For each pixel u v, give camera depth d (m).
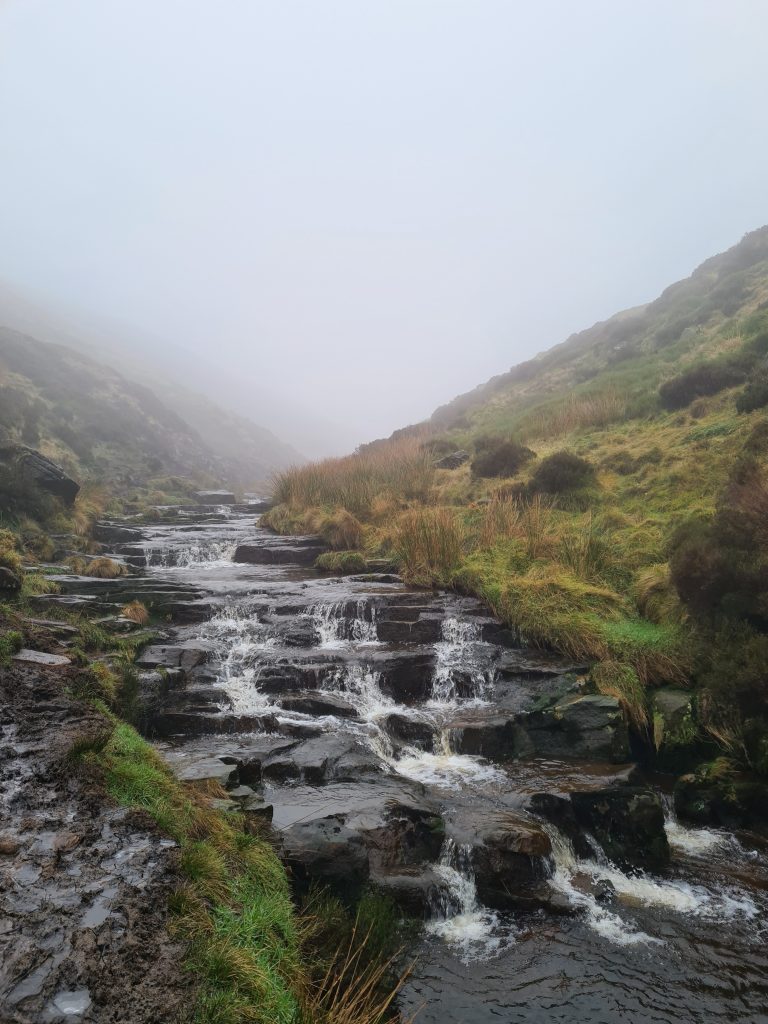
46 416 33.06
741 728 8.09
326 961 4.87
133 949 3.50
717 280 33.91
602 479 16.70
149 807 5.11
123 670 8.52
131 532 18.41
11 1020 2.92
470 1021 4.81
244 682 9.90
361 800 6.94
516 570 12.86
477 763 8.49
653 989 5.19
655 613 10.60
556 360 39.16
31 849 4.24
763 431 14.29
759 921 6.06
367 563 15.32
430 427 35.19
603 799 7.43
